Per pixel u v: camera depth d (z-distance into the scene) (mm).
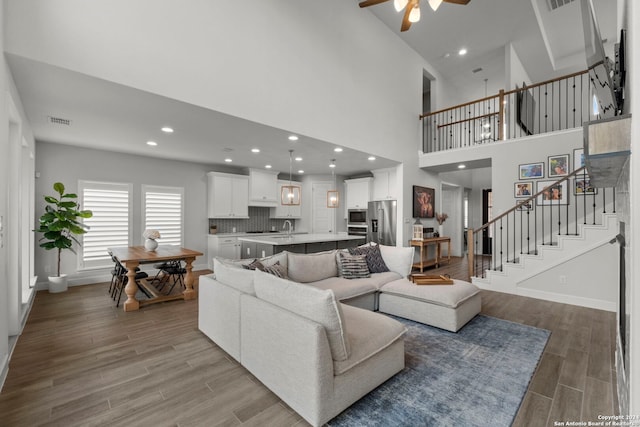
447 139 7855
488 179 9141
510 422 1735
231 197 6645
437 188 7473
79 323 3279
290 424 1729
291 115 3998
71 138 4410
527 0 5090
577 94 7238
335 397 1763
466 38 6152
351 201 7684
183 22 3027
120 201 5379
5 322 2264
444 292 3168
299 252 5434
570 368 2344
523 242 5219
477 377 2209
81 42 2461
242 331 2334
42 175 4641
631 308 1037
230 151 5250
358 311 2486
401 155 6160
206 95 3176
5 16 2158
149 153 5438
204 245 6578
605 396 1981
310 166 6828
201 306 3037
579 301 4086
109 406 1877
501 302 4188
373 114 5414
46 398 1948
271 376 2018
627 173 1401
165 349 2656
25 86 2684
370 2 3301
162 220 5914
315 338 1681
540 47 6402
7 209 2301
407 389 2057
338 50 4719
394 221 6480
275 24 3826
